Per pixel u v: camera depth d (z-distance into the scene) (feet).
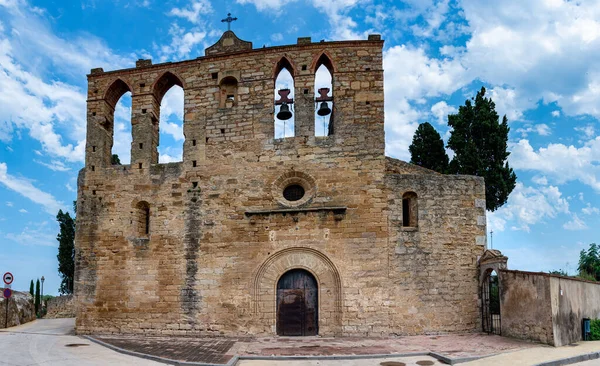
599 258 165.37
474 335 71.36
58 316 128.06
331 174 77.25
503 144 112.06
